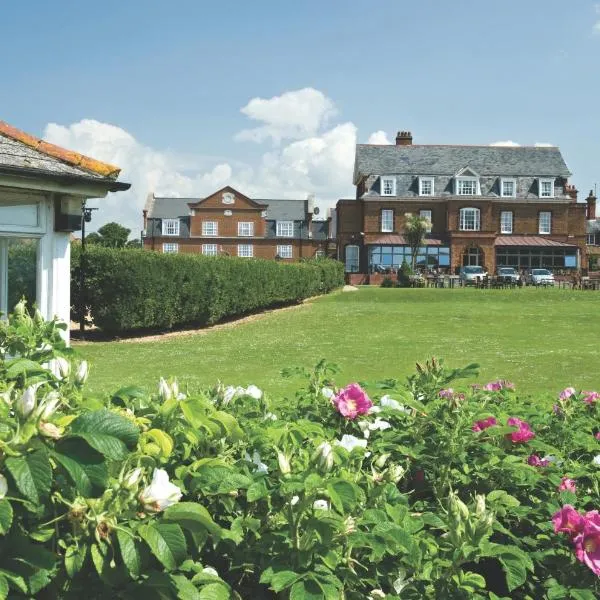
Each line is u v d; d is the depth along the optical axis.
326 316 25.48
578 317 24.98
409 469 2.91
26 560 1.60
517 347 17.09
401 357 15.14
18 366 2.54
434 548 2.16
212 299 21.84
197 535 1.80
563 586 2.25
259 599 2.11
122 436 1.68
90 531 1.69
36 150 6.90
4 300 6.43
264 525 2.09
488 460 2.86
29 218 6.56
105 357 14.91
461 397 3.33
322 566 1.95
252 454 2.43
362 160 58.50
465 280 50.25
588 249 76.44
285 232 64.69
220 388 2.96
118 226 95.62
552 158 59.31
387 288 44.56
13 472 1.54
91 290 18.38
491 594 2.12
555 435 3.52
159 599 1.69
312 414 3.17
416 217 54.19
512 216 57.72
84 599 1.74
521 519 2.66
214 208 64.00
